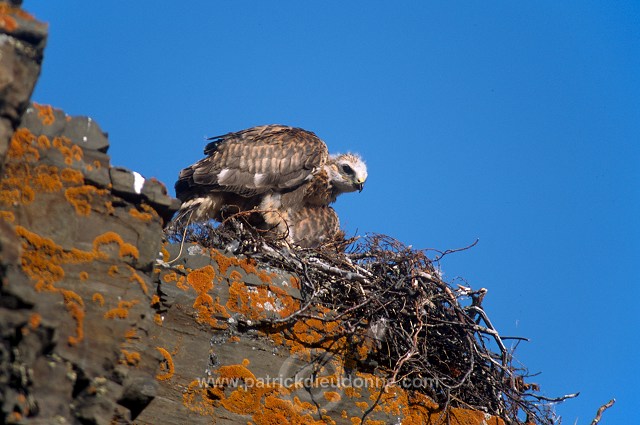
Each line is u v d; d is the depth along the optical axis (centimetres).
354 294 1516
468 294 1652
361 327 1479
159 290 1312
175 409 1275
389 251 1622
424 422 1476
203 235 1490
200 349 1322
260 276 1410
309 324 1426
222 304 1357
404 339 1510
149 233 1144
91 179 1112
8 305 917
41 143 1079
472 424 1543
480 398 1578
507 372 1612
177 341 1309
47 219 1068
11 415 910
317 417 1381
